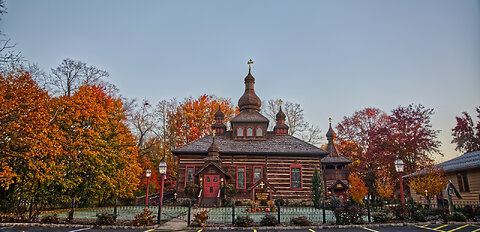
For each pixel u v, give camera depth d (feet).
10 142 62.39
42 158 69.10
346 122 175.94
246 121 128.77
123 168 100.58
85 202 94.43
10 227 49.88
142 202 110.11
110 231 49.67
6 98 62.03
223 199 105.29
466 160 87.40
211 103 172.55
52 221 54.85
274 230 51.90
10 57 55.06
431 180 64.64
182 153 118.11
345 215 56.80
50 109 74.23
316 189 100.58
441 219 60.13
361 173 143.95
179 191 114.83
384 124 155.43
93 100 86.53
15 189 73.82
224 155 118.32
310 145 122.93
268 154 117.80
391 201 125.39
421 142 135.64
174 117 167.22
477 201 79.00
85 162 85.46
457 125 145.28
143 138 154.30
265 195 108.47
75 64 109.81
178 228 52.75
